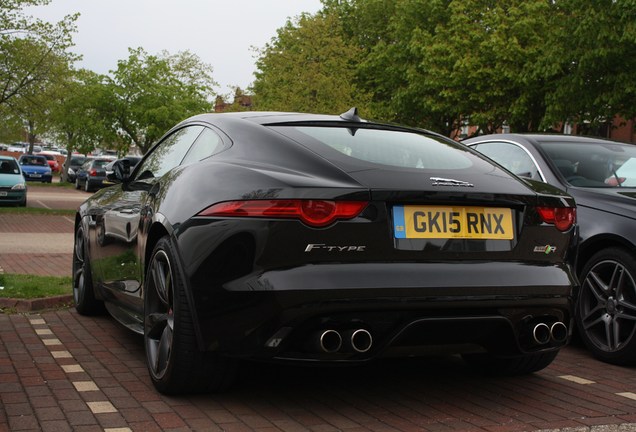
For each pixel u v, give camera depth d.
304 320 3.50
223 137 4.37
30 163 50.41
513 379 4.72
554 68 23.34
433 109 30.28
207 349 3.71
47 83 28.11
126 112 38.53
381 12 38.84
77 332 5.75
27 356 4.94
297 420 3.75
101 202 5.96
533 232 3.96
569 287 4.01
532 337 3.92
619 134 32.88
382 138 4.33
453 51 29.27
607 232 5.30
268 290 3.50
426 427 3.70
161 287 4.11
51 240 14.59
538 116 28.69
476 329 3.79
